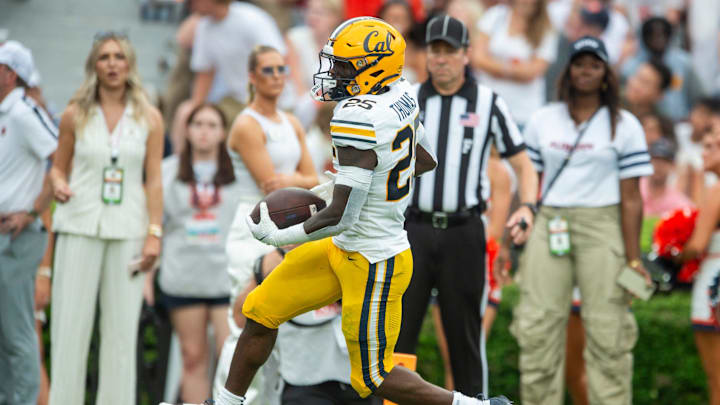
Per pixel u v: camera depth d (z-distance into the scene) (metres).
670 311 28.45
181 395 28.25
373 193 15.45
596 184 24.00
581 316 24.47
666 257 26.28
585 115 24.19
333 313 19.78
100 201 23.27
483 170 22.41
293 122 24.39
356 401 19.95
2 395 24.11
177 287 26.73
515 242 21.92
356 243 15.73
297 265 16.38
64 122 23.27
